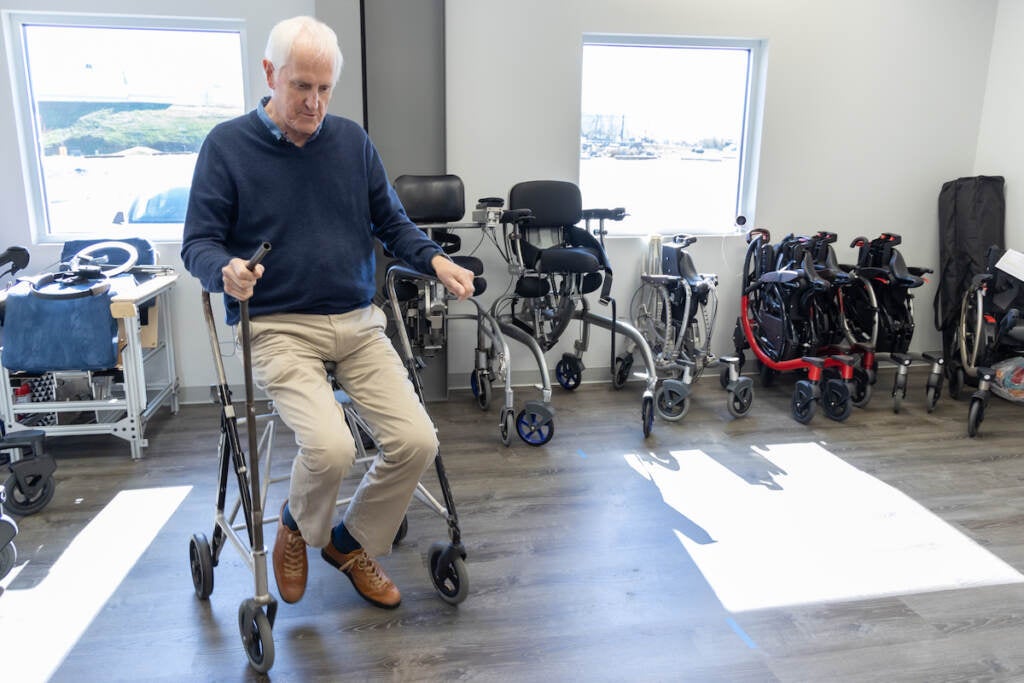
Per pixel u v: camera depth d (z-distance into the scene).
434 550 2.07
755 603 2.11
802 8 4.18
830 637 1.95
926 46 4.39
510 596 2.13
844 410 3.64
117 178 3.78
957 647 1.91
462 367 4.25
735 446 3.34
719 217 4.51
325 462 1.64
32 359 2.88
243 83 3.79
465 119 3.95
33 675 1.77
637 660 1.85
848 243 4.55
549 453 3.25
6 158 3.54
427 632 1.96
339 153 1.78
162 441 3.35
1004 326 3.81
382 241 2.02
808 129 4.35
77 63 3.63
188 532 2.49
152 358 3.75
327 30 1.60
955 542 2.46
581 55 4.00
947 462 3.15
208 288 1.59
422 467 1.78
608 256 4.28
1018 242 4.38
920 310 4.76
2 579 2.17
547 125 4.04
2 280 3.57
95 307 2.92
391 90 3.75
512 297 3.73
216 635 1.93
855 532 2.53
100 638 1.91
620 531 2.53
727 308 4.50
